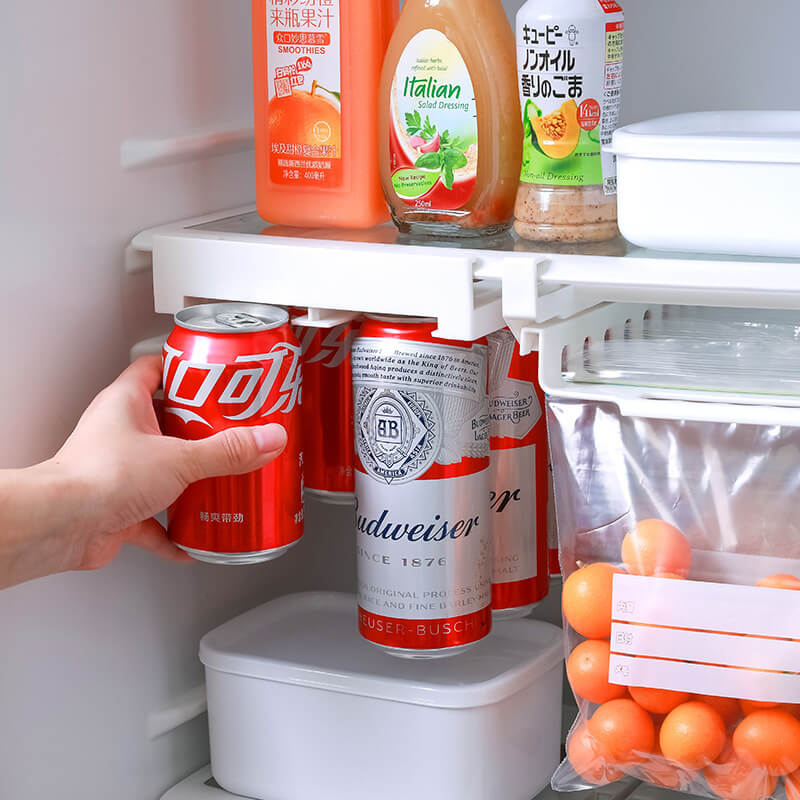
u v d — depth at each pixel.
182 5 0.93
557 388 0.76
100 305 0.89
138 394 0.82
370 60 0.85
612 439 0.77
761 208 0.71
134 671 0.95
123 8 0.87
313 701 0.90
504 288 0.75
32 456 0.84
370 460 0.82
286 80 0.88
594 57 0.78
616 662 0.76
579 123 0.79
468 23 0.81
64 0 0.82
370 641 0.85
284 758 0.92
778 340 0.83
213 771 0.97
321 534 1.17
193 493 0.82
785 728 0.73
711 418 0.73
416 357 0.79
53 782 0.88
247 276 0.84
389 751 0.88
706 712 0.74
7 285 0.80
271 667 0.91
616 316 0.88
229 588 1.06
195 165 0.97
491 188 0.84
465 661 0.94
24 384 0.83
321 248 0.81
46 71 0.81
